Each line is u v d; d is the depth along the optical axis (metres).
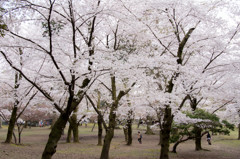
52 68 8.94
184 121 10.20
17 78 11.73
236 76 10.65
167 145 8.62
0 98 11.95
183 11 8.78
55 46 7.56
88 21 7.98
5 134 22.14
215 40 9.42
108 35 10.06
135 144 17.72
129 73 7.71
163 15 9.11
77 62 6.25
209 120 10.37
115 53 7.86
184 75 8.70
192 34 9.77
